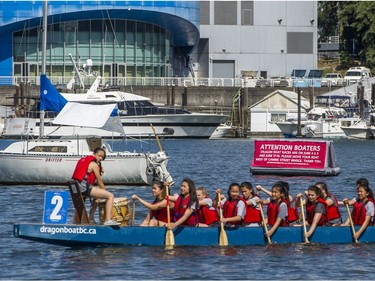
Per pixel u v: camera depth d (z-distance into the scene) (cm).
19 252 4919
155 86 16112
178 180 8619
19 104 14600
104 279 4409
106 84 14538
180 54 18775
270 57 19088
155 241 4931
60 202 4891
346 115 15588
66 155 7869
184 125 14288
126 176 7862
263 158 9156
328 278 4428
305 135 15425
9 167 7938
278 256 4784
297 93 15900
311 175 9012
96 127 8138
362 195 5053
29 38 16738
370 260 4722
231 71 19000
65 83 15712
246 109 16012
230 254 4822
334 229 5006
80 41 16662
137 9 16525
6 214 6281
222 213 4978
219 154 11850
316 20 19262
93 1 16350
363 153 12394
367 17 19912
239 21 18988
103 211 4981
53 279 4412
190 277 4434
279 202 5003
